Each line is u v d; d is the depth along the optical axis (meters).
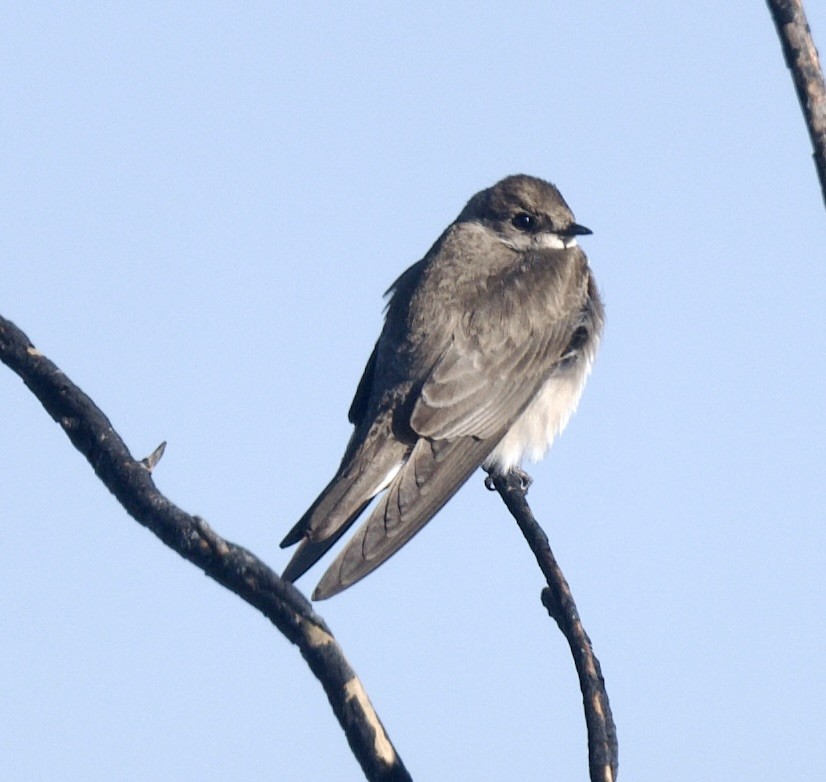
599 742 6.37
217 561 5.80
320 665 5.75
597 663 6.68
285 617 5.74
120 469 6.14
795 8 6.50
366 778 5.68
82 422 6.38
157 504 6.04
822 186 6.41
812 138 6.45
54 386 6.39
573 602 6.89
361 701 5.68
